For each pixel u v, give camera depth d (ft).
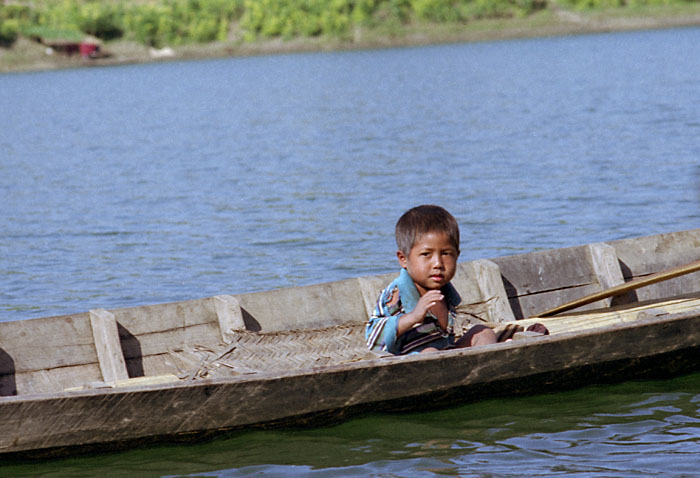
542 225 39.91
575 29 316.60
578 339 18.53
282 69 238.07
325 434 17.38
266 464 16.24
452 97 122.72
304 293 21.74
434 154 65.92
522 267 23.82
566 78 142.92
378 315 18.39
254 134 89.45
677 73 135.54
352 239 39.19
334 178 57.06
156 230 43.19
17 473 16.11
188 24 345.10
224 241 40.04
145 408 16.28
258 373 17.04
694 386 19.31
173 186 57.41
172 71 264.93
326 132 87.10
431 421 17.85
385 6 337.72
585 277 24.57
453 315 19.07
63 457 16.46
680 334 19.40
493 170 56.49
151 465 16.35
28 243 41.42
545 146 66.74
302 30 336.70
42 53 318.04
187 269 35.42
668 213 40.78
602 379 19.36
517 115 92.58
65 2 355.56
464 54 248.52
